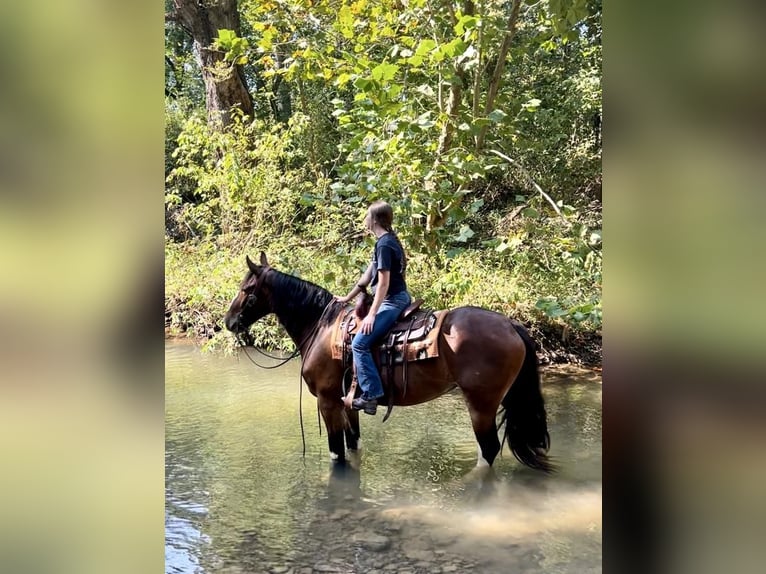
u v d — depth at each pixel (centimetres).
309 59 816
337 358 438
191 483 421
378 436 523
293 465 455
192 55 1677
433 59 684
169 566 313
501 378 401
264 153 1009
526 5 839
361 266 780
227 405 619
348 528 353
